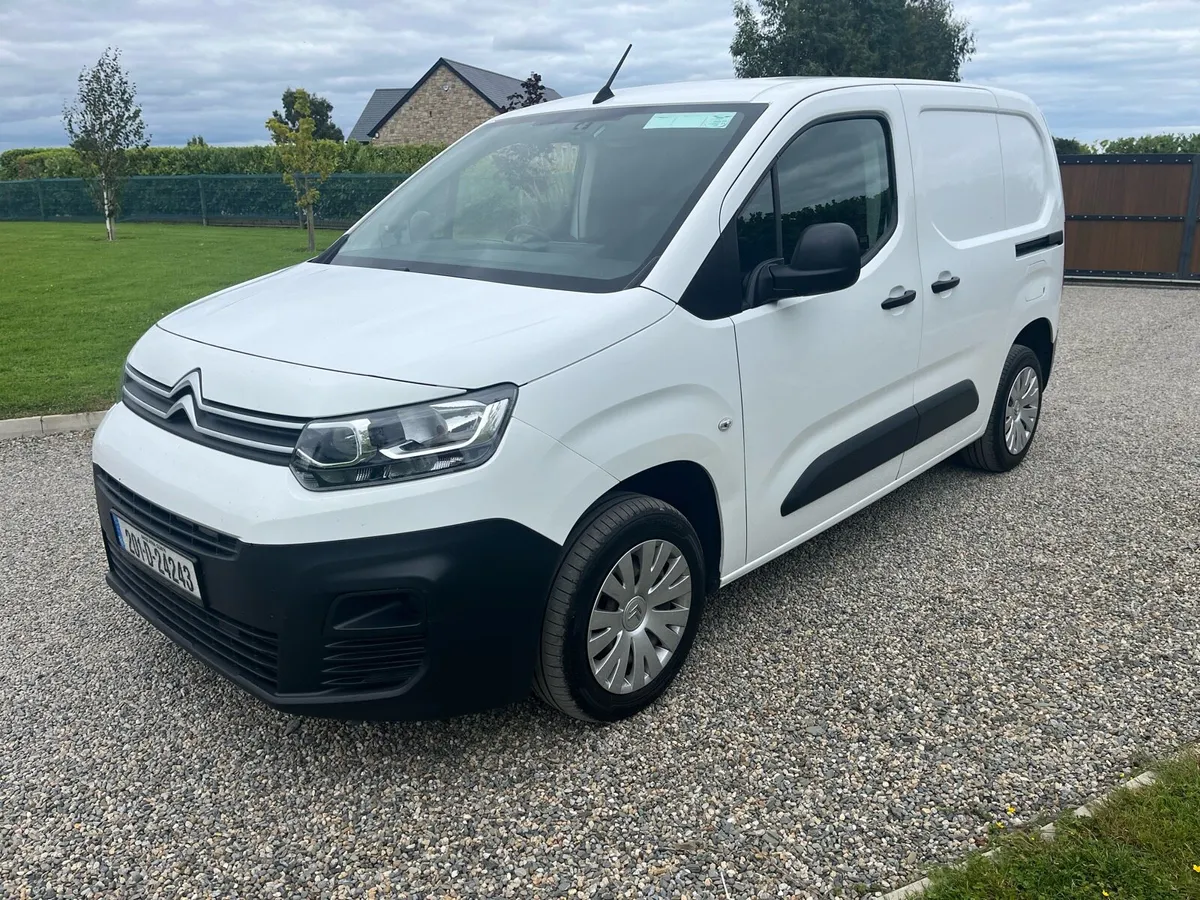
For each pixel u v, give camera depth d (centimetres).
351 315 287
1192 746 278
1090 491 513
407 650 249
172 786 275
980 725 299
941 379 437
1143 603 382
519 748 290
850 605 383
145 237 2252
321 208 2598
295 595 238
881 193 382
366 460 237
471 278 310
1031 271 507
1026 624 365
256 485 242
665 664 308
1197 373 812
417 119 5222
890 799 264
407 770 280
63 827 258
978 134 461
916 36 3272
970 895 217
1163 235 1381
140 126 2191
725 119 338
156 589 286
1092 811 245
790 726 300
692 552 305
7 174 3438
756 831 252
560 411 256
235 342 278
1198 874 220
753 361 315
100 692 325
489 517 244
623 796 267
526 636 261
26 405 680
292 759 287
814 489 356
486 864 243
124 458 279
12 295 1238
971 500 501
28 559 436
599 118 370
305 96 1948
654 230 305
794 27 3170
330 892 234
